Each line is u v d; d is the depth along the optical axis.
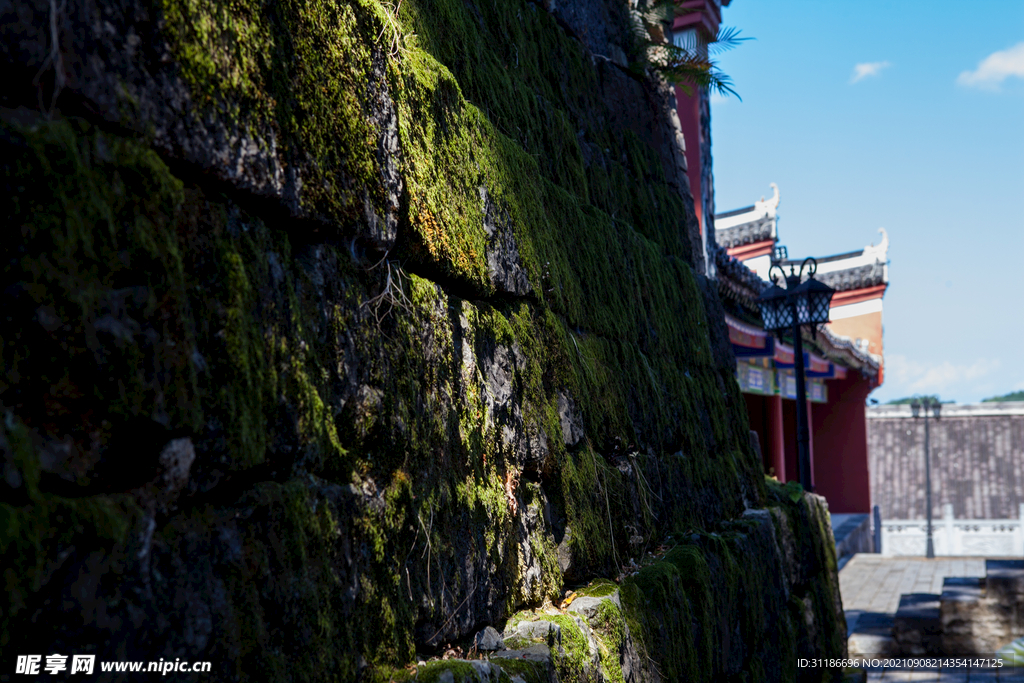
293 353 1.80
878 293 21.38
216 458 1.54
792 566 6.68
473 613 2.50
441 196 2.63
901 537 22.69
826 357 17.61
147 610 1.34
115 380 1.32
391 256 2.34
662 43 6.43
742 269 9.51
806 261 8.55
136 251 1.39
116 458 1.35
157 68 1.50
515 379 3.06
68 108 1.35
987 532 22.00
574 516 3.40
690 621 4.07
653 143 6.35
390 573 2.07
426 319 2.44
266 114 1.79
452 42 3.16
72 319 1.27
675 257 6.20
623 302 4.69
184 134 1.55
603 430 3.97
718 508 5.61
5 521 1.13
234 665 1.50
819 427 22.22
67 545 1.22
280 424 1.74
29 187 1.23
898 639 10.02
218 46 1.65
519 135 3.74
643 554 4.19
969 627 9.80
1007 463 26.31
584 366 3.86
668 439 4.97
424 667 2.06
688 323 6.00
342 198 2.05
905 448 27.80
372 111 2.24
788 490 7.51
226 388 1.56
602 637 3.15
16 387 1.20
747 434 6.98
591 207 4.58
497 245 3.05
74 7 1.34
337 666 1.80
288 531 1.71
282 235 1.84
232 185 1.69
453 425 2.53
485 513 2.65
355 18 2.21
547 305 3.57
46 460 1.24
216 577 1.50
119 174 1.38
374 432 2.10
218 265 1.59
